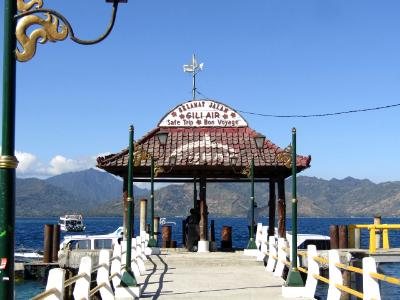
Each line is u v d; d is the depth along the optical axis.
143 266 22.88
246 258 26.03
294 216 16.69
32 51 8.38
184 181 34.06
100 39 8.81
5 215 7.75
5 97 7.96
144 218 34.97
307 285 15.95
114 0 8.91
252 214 28.58
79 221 147.88
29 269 36.12
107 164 29.20
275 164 28.92
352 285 24.66
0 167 7.81
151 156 28.91
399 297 31.23
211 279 20.17
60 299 8.30
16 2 8.27
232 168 29.58
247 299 15.49
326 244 35.88
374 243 25.48
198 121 31.64
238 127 31.59
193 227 31.52
